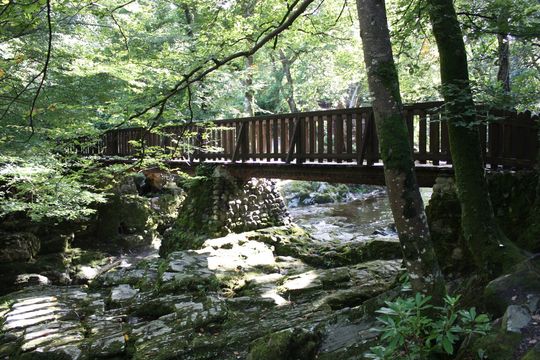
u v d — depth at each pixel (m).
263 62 19.39
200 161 11.77
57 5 5.41
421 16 6.17
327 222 14.72
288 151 9.38
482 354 2.78
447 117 4.21
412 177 3.32
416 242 3.30
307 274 7.33
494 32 5.63
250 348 4.45
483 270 4.05
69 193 8.52
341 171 8.34
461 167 4.25
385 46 3.33
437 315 3.21
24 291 7.73
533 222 4.45
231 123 10.89
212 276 7.19
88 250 13.15
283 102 24.78
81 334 5.57
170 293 6.79
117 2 9.70
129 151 14.07
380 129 3.36
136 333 5.36
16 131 7.73
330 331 4.59
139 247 14.32
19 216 12.20
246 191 11.09
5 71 6.83
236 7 10.70
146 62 8.91
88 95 8.77
